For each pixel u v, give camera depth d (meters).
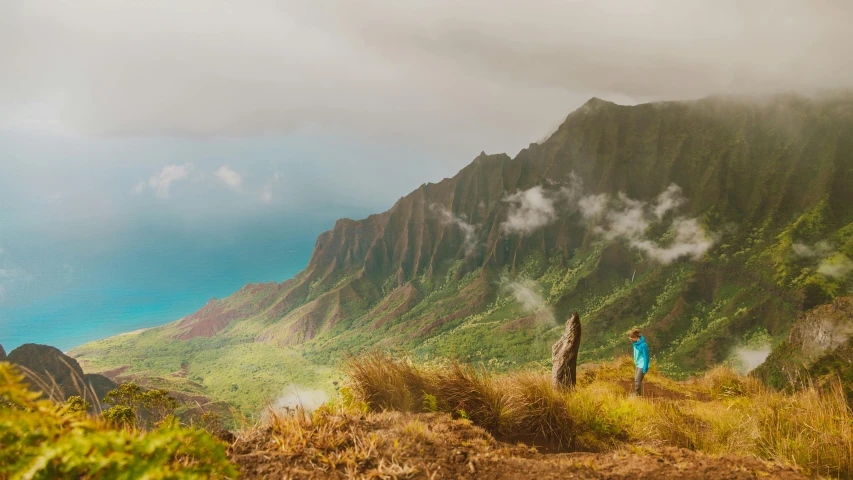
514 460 2.79
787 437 4.06
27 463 0.92
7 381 0.93
